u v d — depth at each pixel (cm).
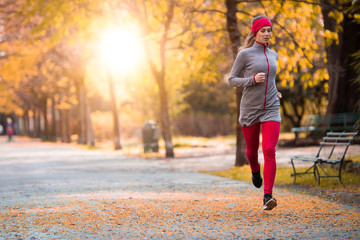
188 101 4559
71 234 391
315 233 382
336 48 1483
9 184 839
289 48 1024
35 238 379
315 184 727
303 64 1045
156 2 1393
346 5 1023
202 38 1259
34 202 571
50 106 5191
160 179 883
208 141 2912
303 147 1725
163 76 1670
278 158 1317
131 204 539
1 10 1583
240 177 873
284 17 1097
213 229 404
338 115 1664
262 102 459
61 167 1312
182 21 1322
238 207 509
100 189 719
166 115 1694
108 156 1853
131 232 396
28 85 3625
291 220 435
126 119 3984
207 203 541
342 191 642
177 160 1515
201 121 3872
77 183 828
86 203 551
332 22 1098
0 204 562
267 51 472
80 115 3394
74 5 1329
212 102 4525
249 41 482
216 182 802
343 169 837
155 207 515
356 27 1474
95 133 4144
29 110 5981
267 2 1089
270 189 448
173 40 1744
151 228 411
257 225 416
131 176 968
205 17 1223
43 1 1295
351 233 379
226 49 1176
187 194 638
